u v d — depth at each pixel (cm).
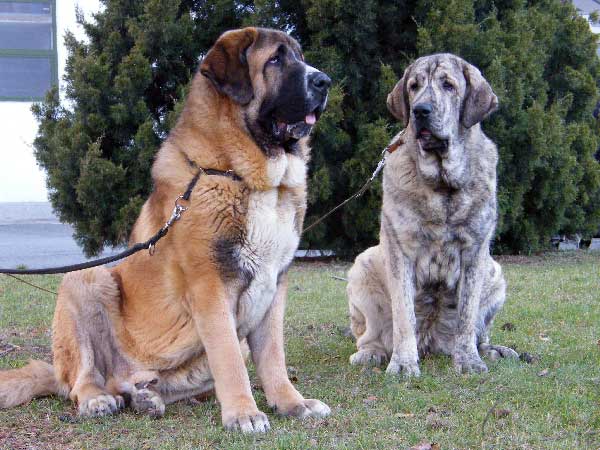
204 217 348
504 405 361
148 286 363
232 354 349
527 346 440
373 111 777
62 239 1090
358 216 767
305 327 489
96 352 368
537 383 382
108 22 809
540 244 877
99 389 363
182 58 829
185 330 360
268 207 353
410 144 407
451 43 745
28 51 1312
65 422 353
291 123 357
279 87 356
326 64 739
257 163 350
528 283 611
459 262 411
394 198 409
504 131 772
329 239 811
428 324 430
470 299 409
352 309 439
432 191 402
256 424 342
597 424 346
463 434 338
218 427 346
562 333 462
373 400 371
